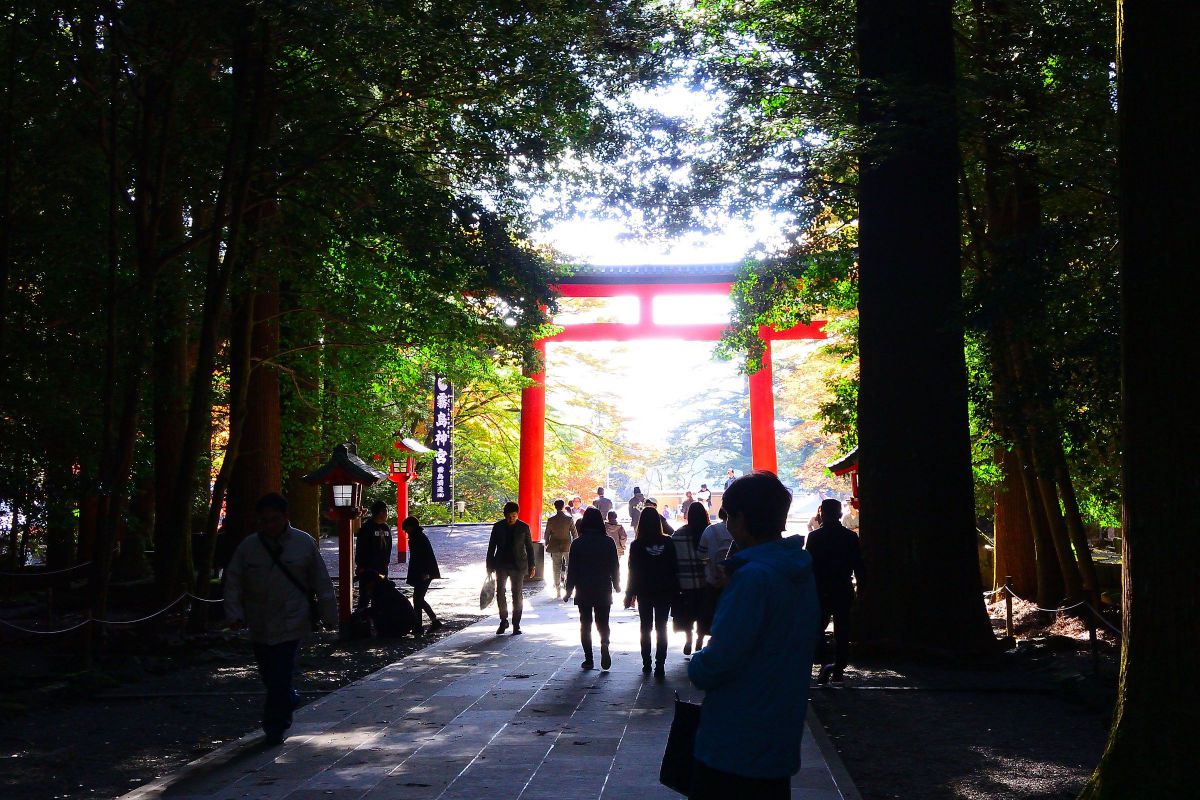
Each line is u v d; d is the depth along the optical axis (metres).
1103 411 11.16
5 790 6.96
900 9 12.38
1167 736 4.60
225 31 12.79
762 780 3.36
